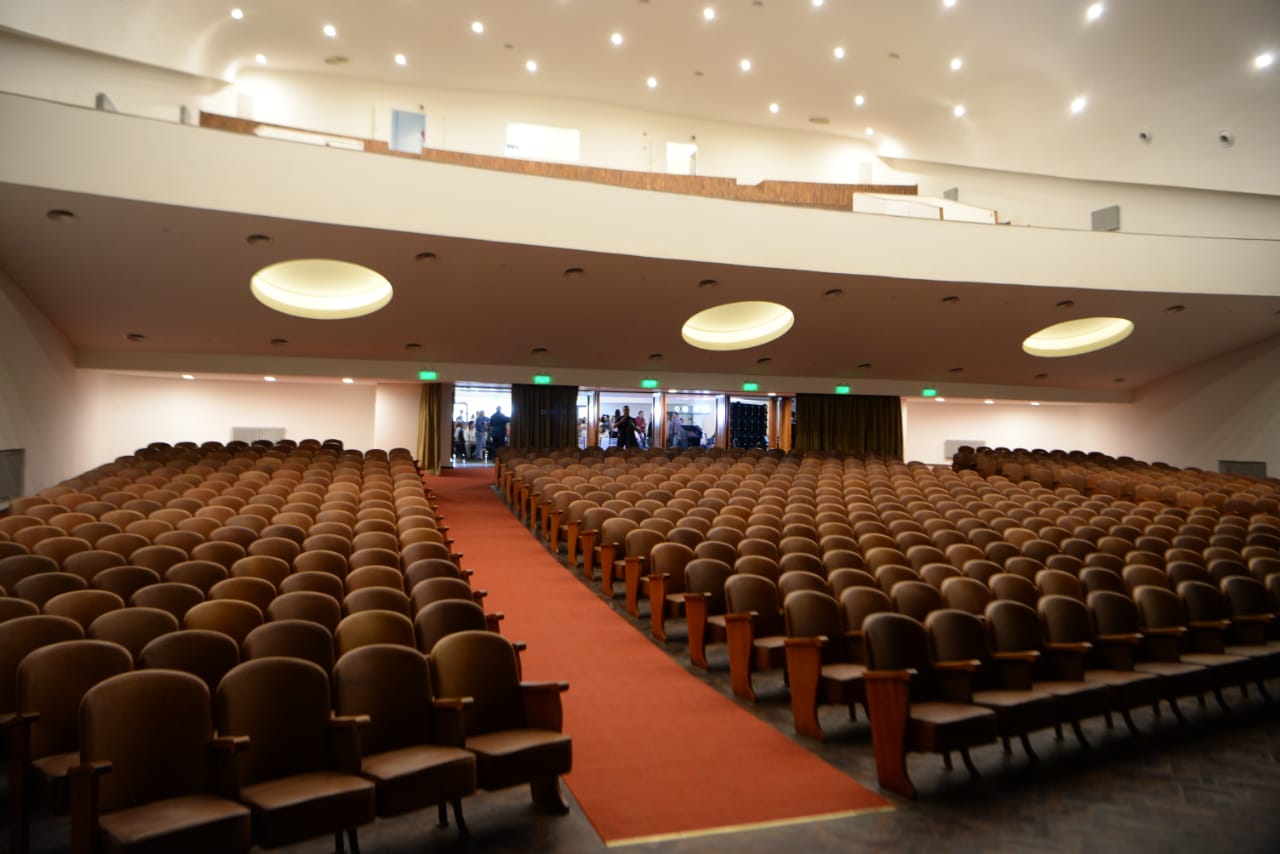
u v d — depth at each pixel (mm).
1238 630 6145
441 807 3418
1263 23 10984
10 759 3137
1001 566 6836
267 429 16219
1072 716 4535
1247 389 15797
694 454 15180
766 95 16234
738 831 3428
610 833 3383
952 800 3814
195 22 13102
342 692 3486
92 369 12836
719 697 5176
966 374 16750
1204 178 13336
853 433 17891
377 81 16141
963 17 12656
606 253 10719
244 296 11172
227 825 2791
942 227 12211
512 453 14250
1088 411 19844
